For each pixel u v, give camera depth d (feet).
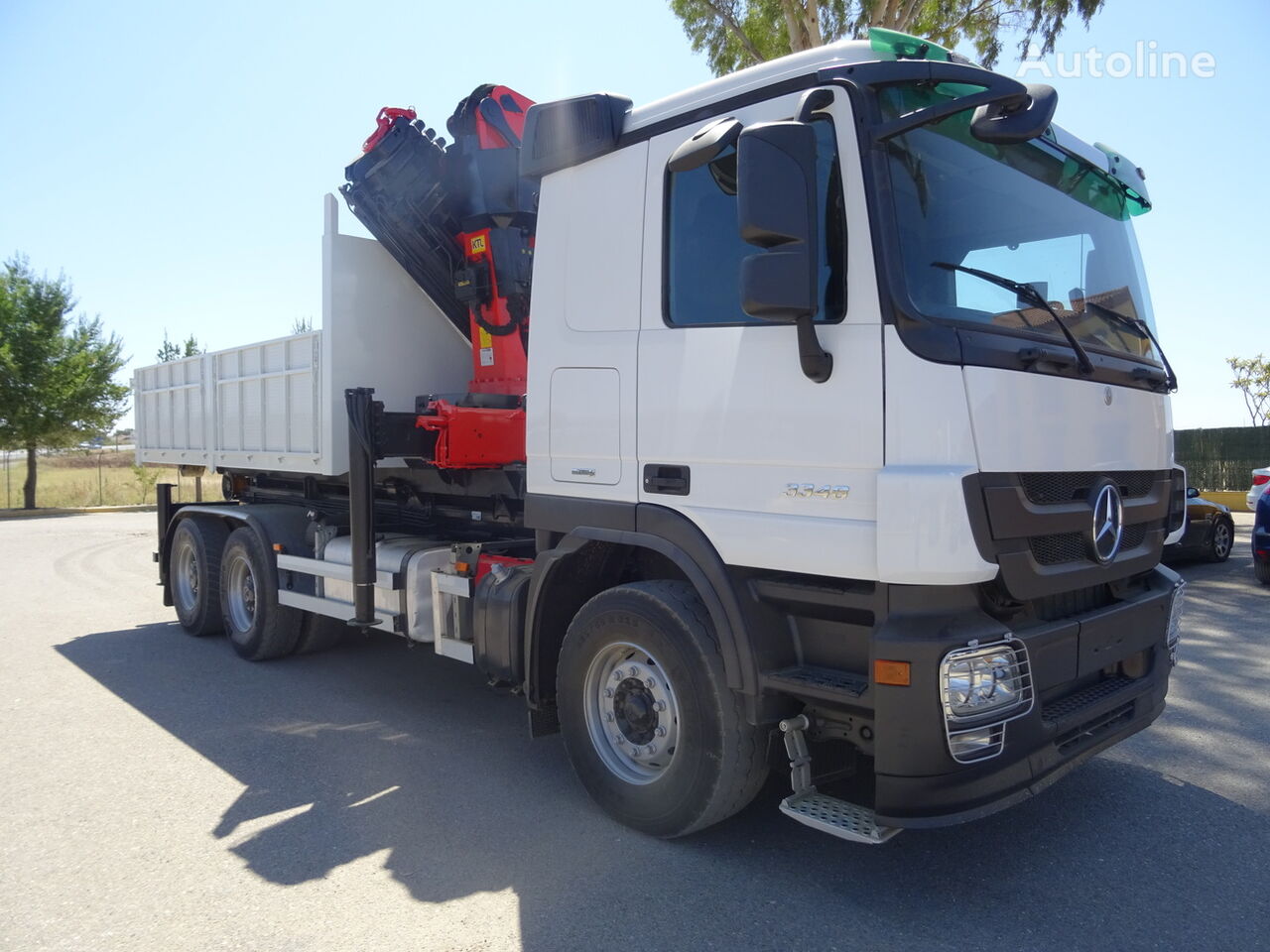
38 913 10.99
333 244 19.67
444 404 17.54
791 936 10.35
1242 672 21.53
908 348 10.00
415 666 23.16
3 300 89.66
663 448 12.33
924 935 10.34
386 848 12.73
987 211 11.53
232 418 24.23
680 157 11.19
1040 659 10.61
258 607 23.04
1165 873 11.80
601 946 10.18
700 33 51.72
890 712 9.91
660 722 12.73
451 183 19.63
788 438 10.93
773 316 10.30
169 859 12.43
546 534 14.28
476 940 10.33
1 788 15.01
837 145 10.58
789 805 10.98
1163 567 14.15
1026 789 10.33
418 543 19.25
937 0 46.91
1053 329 11.67
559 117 13.83
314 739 17.53
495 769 15.88
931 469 9.78
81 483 118.11
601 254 13.30
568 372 13.69
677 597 12.20
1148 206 15.07
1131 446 12.49
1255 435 78.07
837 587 10.80
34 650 25.39
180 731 18.03
